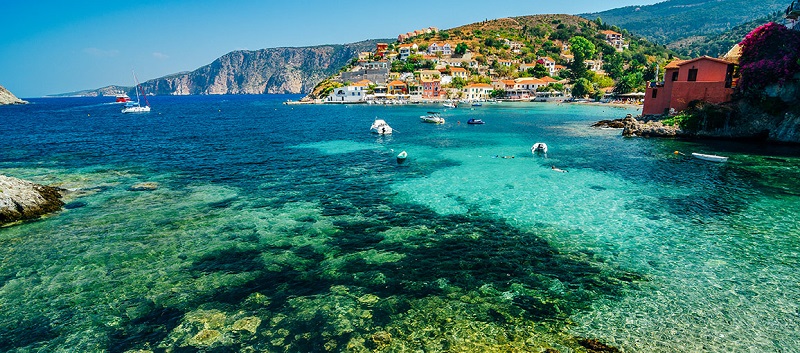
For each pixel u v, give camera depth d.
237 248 21.61
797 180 33.59
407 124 88.94
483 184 34.19
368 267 19.42
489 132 72.81
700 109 57.41
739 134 55.12
